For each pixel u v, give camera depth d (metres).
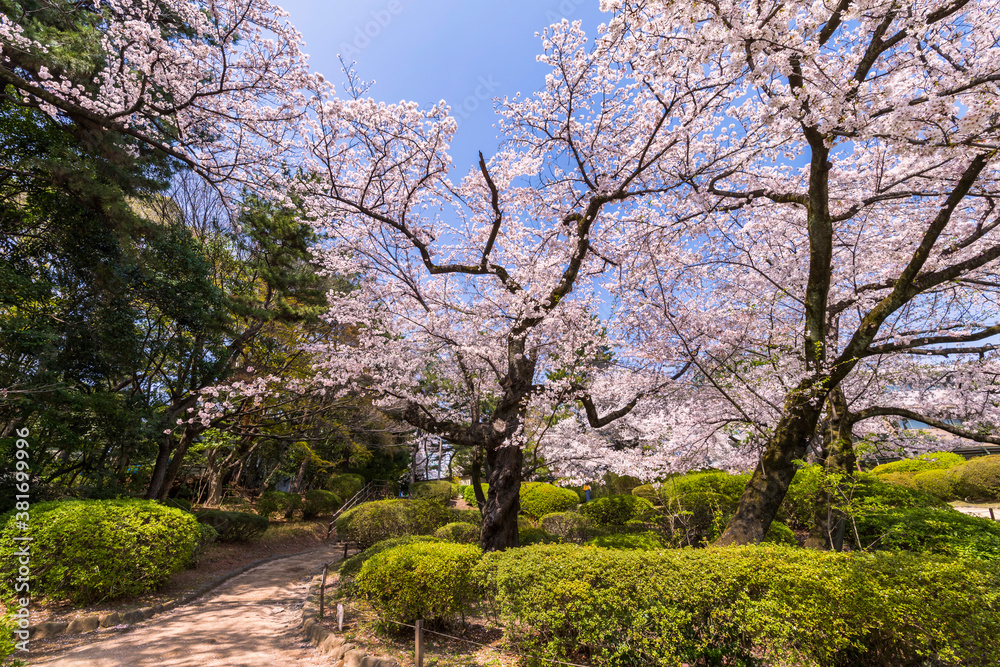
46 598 6.16
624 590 3.90
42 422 7.94
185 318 10.58
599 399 8.71
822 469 6.64
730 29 3.87
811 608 3.44
